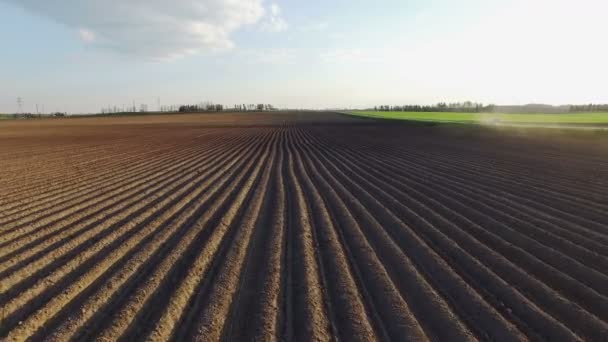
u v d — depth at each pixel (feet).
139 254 17.67
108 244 19.02
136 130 126.82
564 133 88.43
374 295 14.02
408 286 14.69
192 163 47.29
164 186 32.94
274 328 11.98
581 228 21.01
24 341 11.46
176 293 14.06
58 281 15.14
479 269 15.93
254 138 89.30
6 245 19.17
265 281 15.06
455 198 27.99
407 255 17.65
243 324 12.28
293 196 28.81
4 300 13.82
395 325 12.13
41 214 24.44
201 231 20.98
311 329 11.92
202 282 15.20
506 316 12.69
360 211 24.50
